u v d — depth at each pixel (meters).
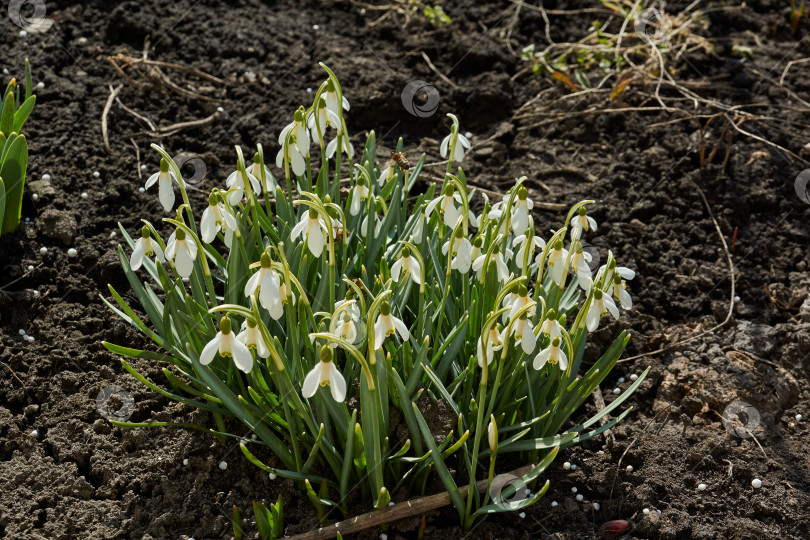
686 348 3.18
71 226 3.34
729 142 4.00
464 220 2.44
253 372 2.43
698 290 3.44
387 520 2.37
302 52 4.41
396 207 2.76
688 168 3.90
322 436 2.27
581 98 4.23
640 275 3.48
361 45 4.54
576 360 2.61
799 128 4.13
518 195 2.39
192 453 2.64
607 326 3.20
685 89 4.31
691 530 2.54
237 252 2.44
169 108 4.00
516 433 2.58
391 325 2.04
